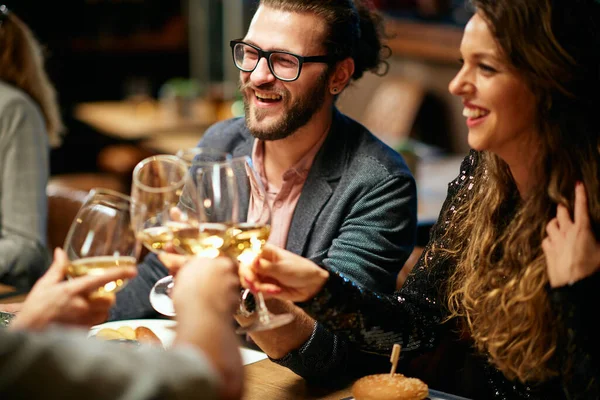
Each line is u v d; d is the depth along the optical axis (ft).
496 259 4.75
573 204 4.29
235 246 4.24
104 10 21.61
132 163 16.56
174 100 16.66
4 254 8.00
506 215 4.74
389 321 4.92
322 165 6.18
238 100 16.25
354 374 5.17
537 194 4.42
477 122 4.33
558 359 4.34
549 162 4.33
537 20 4.07
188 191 4.15
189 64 22.59
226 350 2.93
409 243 6.13
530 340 4.42
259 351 5.48
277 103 5.97
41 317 3.53
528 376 4.50
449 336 5.56
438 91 18.45
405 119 18.02
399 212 6.02
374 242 5.92
